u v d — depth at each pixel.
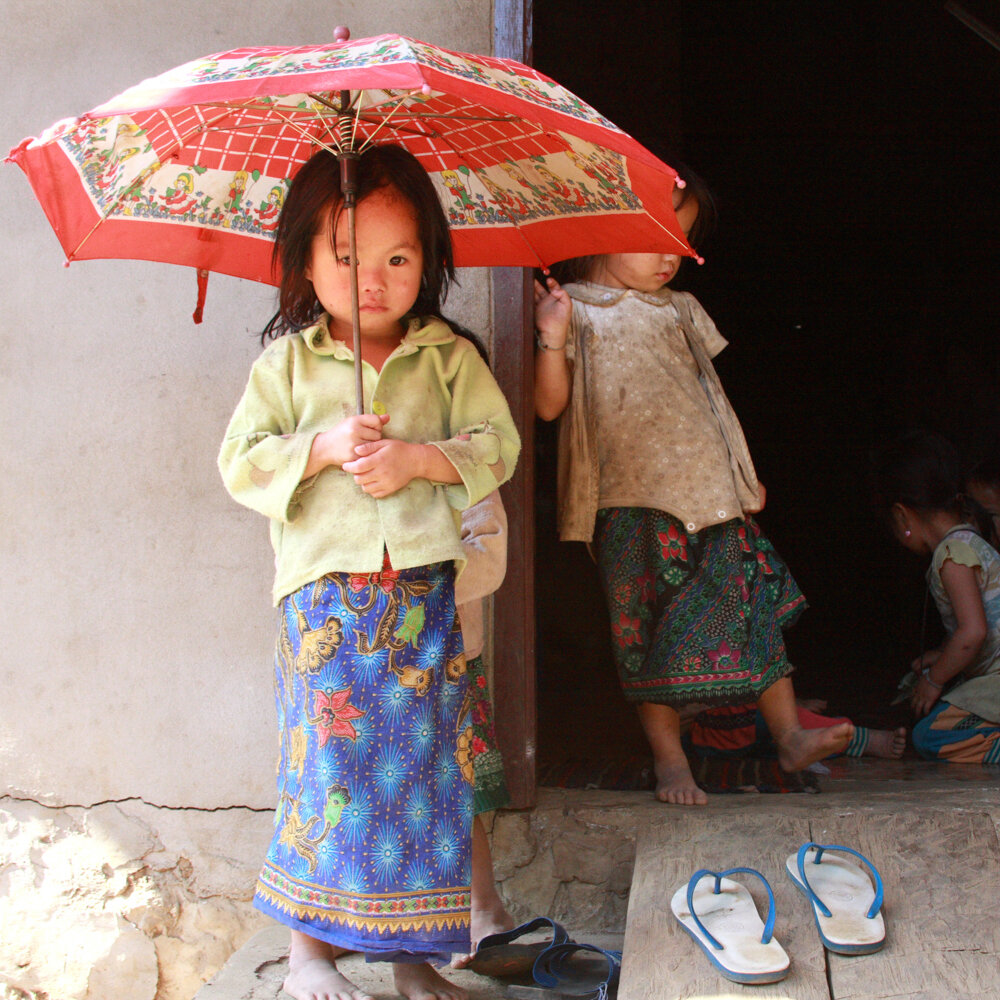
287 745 1.89
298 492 1.87
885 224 7.92
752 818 2.28
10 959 2.61
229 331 2.60
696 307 2.74
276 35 2.57
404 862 1.77
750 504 2.58
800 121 7.70
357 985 2.04
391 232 1.83
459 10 2.52
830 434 8.05
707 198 2.62
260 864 2.56
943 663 3.11
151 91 1.54
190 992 2.57
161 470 2.61
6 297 2.64
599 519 2.58
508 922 2.21
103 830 2.60
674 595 2.48
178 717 2.59
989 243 7.38
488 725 2.21
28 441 2.63
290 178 2.12
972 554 3.15
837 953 1.82
